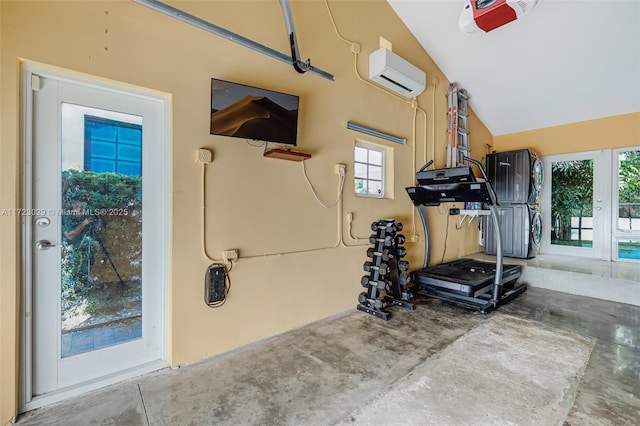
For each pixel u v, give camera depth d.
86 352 2.04
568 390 1.96
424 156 4.61
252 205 2.69
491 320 3.21
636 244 4.67
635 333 2.85
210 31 2.32
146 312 2.26
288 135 2.70
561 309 3.54
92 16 1.93
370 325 3.09
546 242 5.59
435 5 3.87
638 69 3.90
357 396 1.92
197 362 2.36
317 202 3.20
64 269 1.97
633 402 1.83
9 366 1.73
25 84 1.81
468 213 4.60
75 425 1.69
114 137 2.13
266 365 2.31
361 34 3.62
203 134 2.40
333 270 3.37
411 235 4.36
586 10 3.43
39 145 1.88
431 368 2.24
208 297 2.42
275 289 2.86
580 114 4.95
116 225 2.15
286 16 2.70
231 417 1.74
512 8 2.96
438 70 4.85
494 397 1.89
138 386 2.05
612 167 4.82
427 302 3.83
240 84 2.42
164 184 2.31
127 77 2.05
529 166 5.08
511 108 5.28
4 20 1.70
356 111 3.58
